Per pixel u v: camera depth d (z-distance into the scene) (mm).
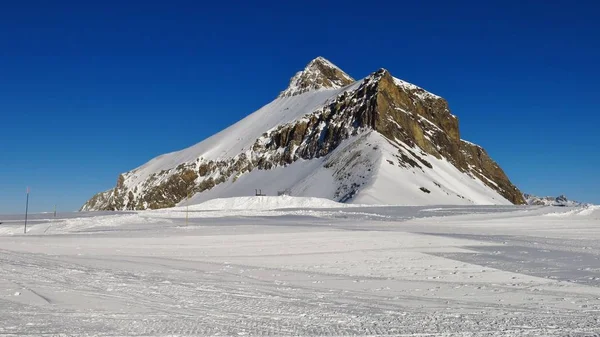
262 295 13727
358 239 29359
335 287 15156
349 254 23109
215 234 33906
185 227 41031
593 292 14422
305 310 11805
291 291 14383
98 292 14000
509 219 51438
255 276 17172
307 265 19906
